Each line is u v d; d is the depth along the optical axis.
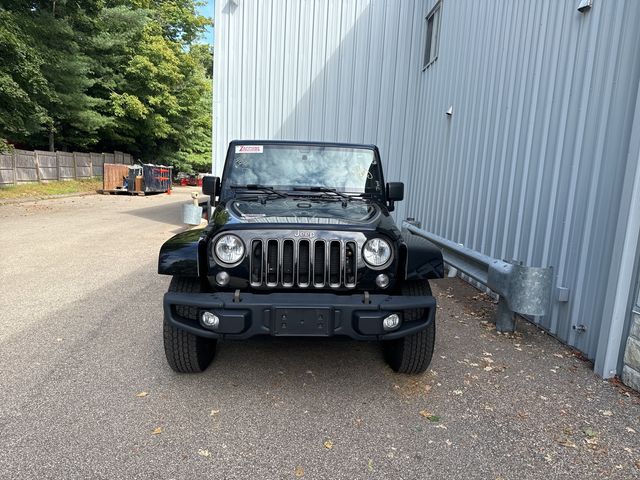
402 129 9.76
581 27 4.19
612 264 3.57
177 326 3.07
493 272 4.68
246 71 9.74
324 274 3.07
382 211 3.82
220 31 9.67
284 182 4.27
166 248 3.22
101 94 27.62
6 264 7.23
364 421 2.97
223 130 9.86
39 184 22.03
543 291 4.20
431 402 3.23
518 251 5.16
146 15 27.53
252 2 9.62
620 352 3.61
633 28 3.55
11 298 5.44
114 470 2.42
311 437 2.78
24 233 10.34
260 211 3.53
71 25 22.72
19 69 16.20
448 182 7.44
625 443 2.79
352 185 4.30
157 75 30.02
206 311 3.00
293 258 3.07
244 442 2.71
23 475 2.36
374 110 9.75
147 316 4.86
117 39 25.94
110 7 26.88
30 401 3.09
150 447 2.63
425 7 9.11
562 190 4.39
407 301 3.05
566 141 4.35
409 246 3.34
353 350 4.11
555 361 3.97
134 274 6.70
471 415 3.07
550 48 4.65
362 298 3.04
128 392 3.25
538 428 2.93
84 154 26.86
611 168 3.75
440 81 8.00
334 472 2.46
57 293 5.67
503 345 4.30
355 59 9.69
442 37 7.96
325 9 9.62
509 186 5.39
